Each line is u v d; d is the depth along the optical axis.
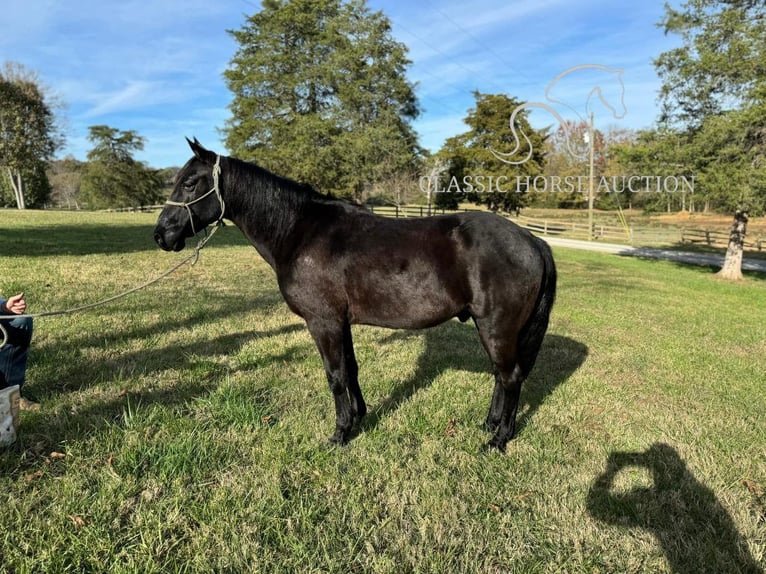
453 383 4.49
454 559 2.31
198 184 3.29
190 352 4.99
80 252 12.70
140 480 2.76
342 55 32.34
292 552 2.29
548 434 3.55
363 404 3.58
